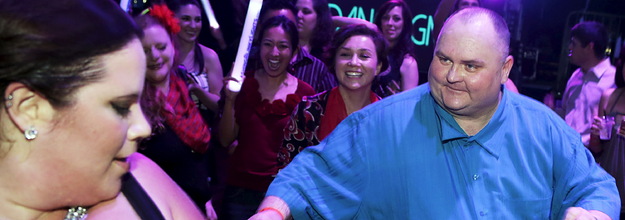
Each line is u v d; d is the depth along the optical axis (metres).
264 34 2.55
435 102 1.28
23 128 0.64
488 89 1.18
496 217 1.27
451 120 1.25
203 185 2.20
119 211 0.83
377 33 2.32
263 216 1.26
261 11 3.49
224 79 2.43
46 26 0.60
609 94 3.11
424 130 1.28
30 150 0.67
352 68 2.23
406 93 1.35
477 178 1.26
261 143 2.39
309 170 1.34
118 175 0.75
